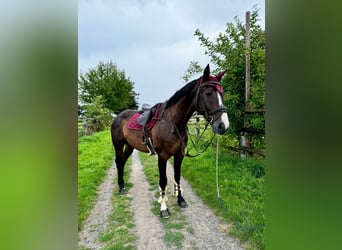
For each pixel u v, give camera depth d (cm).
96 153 677
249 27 441
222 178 360
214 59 489
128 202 312
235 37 470
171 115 266
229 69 461
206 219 254
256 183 313
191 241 214
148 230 236
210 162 462
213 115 231
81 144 828
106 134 1220
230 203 274
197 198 315
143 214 273
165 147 268
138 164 568
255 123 398
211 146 594
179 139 268
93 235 231
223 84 473
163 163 274
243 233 217
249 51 436
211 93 232
